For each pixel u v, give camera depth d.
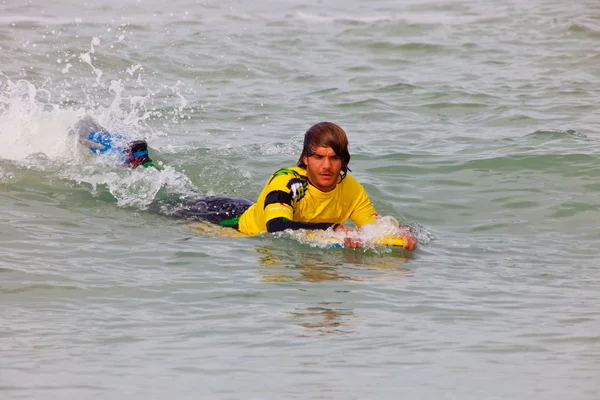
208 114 40.56
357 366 15.57
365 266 22.45
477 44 57.09
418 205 28.33
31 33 55.81
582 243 24.88
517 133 37.16
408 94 44.94
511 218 27.22
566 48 55.69
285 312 18.70
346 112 41.44
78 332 17.28
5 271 20.69
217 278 21.02
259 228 24.98
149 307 18.92
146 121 38.88
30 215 25.47
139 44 54.41
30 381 14.61
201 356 16.02
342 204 25.31
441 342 17.00
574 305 19.55
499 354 16.28
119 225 25.27
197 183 30.16
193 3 69.94
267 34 59.22
